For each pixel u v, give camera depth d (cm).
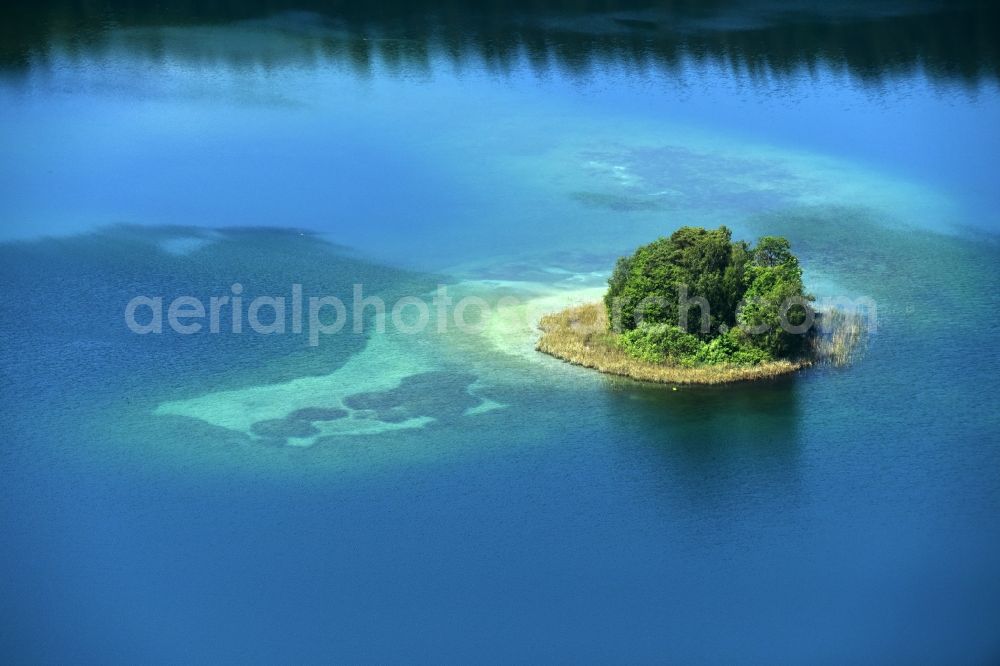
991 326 11738
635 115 17862
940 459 9725
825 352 11188
